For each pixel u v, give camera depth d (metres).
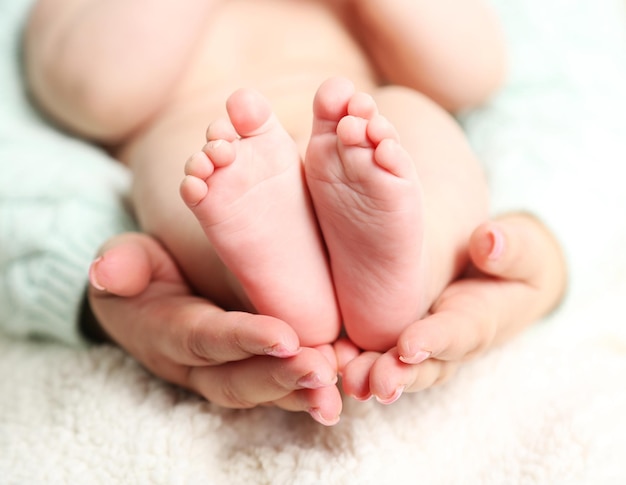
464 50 0.44
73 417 0.38
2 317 0.43
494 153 0.45
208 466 0.36
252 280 0.34
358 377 0.33
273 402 0.35
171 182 0.39
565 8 0.51
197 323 0.34
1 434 0.38
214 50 0.45
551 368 0.39
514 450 0.36
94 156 0.45
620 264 0.45
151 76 0.44
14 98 0.48
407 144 0.38
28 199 0.42
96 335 0.42
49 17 0.46
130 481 0.36
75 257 0.41
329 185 0.32
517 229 0.37
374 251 0.33
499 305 0.36
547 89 0.48
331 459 0.35
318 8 0.45
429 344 0.32
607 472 0.35
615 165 0.45
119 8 0.44
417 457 0.36
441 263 0.36
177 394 0.39
